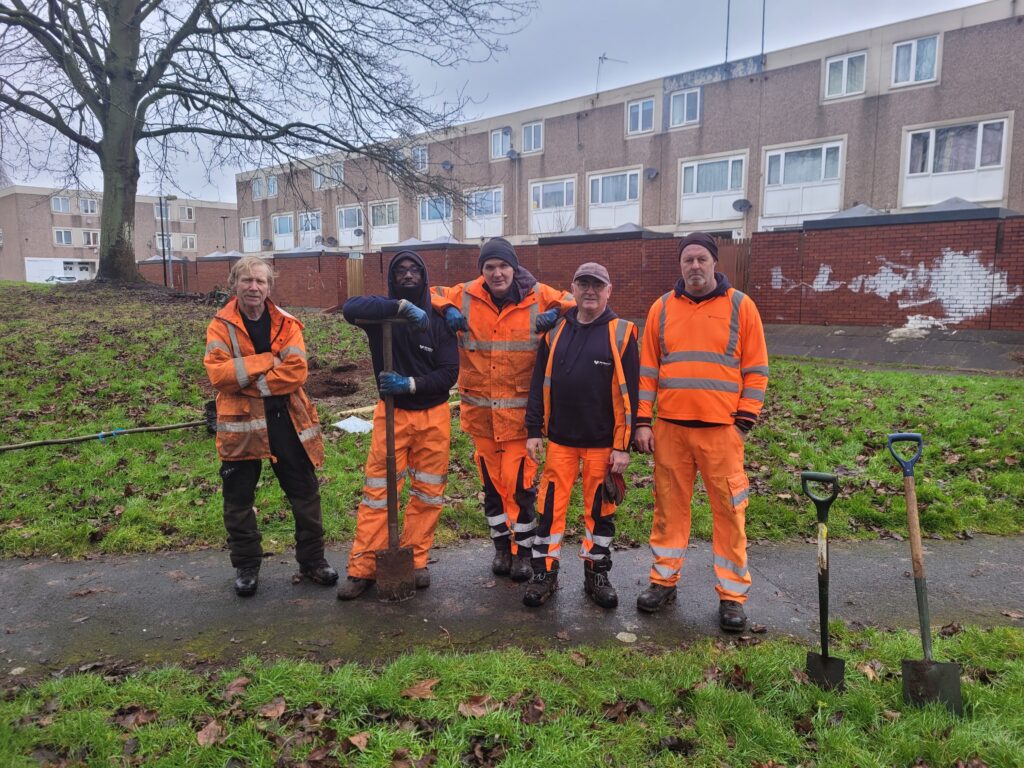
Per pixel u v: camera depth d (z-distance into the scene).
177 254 52.94
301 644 3.35
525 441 4.05
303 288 20.67
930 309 12.78
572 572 4.32
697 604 3.88
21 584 4.05
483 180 33.03
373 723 2.66
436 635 3.45
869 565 4.46
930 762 2.46
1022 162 20.41
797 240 14.04
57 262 58.75
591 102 29.27
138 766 2.41
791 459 6.24
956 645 3.29
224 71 13.91
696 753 2.52
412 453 3.99
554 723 2.65
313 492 4.00
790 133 24.34
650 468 6.10
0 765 2.36
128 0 15.99
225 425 3.65
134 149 17.47
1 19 13.04
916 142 22.09
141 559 4.44
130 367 9.00
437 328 3.91
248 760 2.44
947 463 6.01
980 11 20.62
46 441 6.12
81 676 2.97
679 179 27.11
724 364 3.52
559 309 3.95
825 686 2.92
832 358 11.91
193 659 3.21
